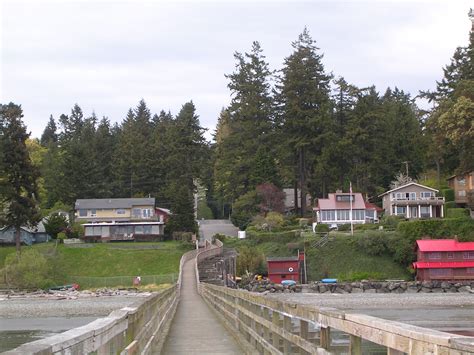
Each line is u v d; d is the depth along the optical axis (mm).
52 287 61469
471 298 52969
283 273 62625
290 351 8336
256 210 83500
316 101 84500
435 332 3307
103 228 79375
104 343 5086
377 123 83750
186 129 106062
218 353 13203
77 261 68375
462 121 60750
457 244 60406
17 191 68812
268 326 10047
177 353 13289
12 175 68250
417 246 61406
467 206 73312
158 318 15852
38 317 48125
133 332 8133
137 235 79188
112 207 85062
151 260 68375
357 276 60906
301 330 6934
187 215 82062
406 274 61625
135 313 8414
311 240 66250
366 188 85250
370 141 81625
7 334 35438
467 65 84562
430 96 86438
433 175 89438
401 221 67312
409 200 75125
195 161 106062
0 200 68375
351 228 66875
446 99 71250
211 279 56000
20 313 49312
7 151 68250
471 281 59094
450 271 59625
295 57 85312
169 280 61969
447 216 71125
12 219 67750
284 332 8148
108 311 50000
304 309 6652
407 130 90938
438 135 66062
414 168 87812
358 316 4582
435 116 66938
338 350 7422
